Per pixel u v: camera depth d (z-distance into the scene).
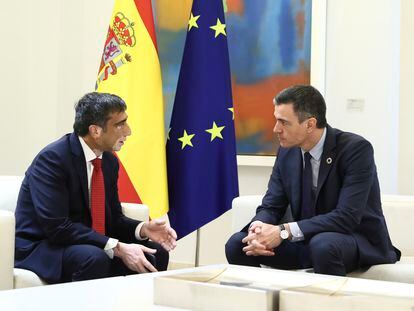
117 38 3.19
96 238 2.30
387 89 3.65
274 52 3.92
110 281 1.45
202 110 3.09
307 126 2.39
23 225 2.38
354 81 3.73
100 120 2.40
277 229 2.29
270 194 2.59
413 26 3.52
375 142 3.68
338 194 2.41
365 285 1.19
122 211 2.70
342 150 2.41
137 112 3.10
